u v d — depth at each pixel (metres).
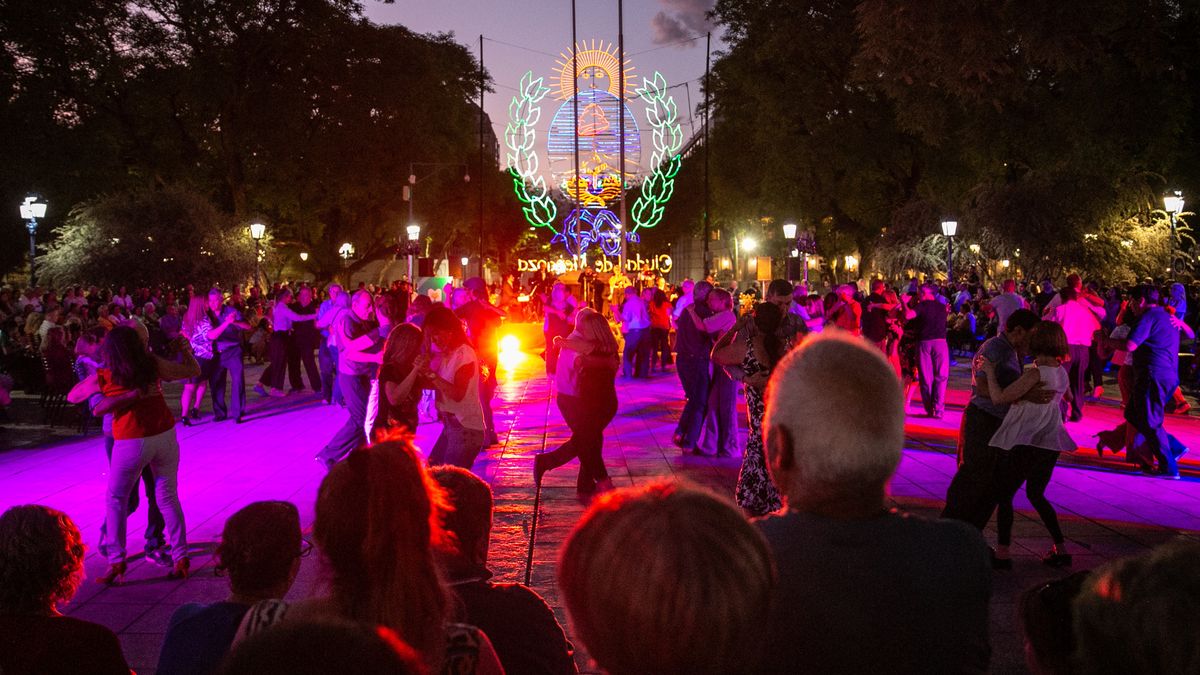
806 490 1.99
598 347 8.59
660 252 73.88
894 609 1.88
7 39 31.95
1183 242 32.06
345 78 41.06
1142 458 9.59
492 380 11.38
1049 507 6.43
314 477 9.61
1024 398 6.29
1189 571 1.25
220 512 8.15
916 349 13.52
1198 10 17.58
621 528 1.38
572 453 8.67
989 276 35.31
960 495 6.46
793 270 29.22
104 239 32.59
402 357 7.55
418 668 1.03
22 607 2.81
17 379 15.52
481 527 2.79
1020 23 13.32
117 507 6.27
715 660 1.33
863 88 36.47
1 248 37.88
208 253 33.78
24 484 9.41
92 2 33.34
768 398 2.11
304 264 56.69
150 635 5.37
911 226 36.91
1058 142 30.34
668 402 15.22
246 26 38.44
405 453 2.23
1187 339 17.11
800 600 1.88
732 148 48.78
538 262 49.38
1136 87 24.73
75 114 34.88
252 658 0.98
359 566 2.14
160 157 39.41
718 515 1.40
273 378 16.72
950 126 33.28
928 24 13.63
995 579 6.12
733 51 42.91
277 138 39.44
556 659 2.70
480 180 51.66
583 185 47.47
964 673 1.93
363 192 43.31
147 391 6.27
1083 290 13.66
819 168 39.59
